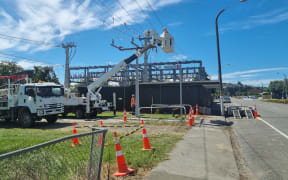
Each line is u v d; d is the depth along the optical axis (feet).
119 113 71.26
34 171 10.07
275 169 17.71
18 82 49.96
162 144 24.61
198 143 25.52
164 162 18.26
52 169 11.03
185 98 72.33
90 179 12.57
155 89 75.51
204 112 62.80
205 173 15.93
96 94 60.23
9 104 43.96
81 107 57.26
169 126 39.81
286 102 149.07
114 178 14.75
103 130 13.05
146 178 14.85
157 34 54.95
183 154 20.70
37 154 10.35
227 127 41.09
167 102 73.82
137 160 18.28
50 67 126.31
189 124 41.06
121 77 175.63
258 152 22.86
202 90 72.08
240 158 20.84
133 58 57.57
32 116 42.09
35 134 30.32
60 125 43.93
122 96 81.20
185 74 178.40
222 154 20.99
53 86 45.01
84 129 37.06
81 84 223.71
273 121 48.34
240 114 61.82
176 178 14.92
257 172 17.07
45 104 42.70
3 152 20.43
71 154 12.33
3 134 30.17
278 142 27.40
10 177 9.19
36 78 115.96
